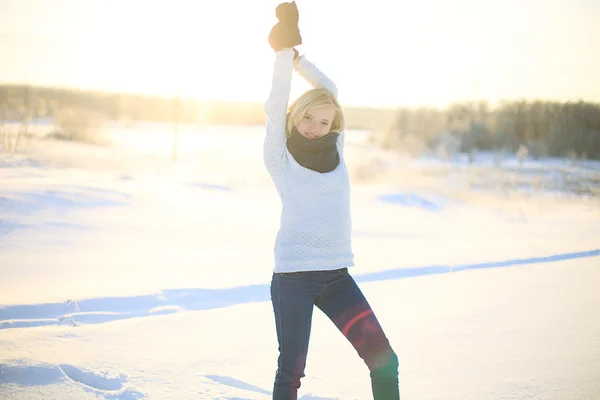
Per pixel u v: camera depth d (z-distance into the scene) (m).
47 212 10.83
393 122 47.94
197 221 11.60
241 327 4.41
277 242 2.51
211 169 24.62
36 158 22.25
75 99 76.06
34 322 4.53
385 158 36.56
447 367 3.61
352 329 2.47
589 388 3.26
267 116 2.53
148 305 5.32
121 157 26.88
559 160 45.56
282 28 2.54
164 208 12.91
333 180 2.48
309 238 2.44
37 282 6.03
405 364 3.66
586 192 24.00
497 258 8.32
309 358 3.77
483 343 4.09
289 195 2.46
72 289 5.73
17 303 4.99
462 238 11.05
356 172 24.56
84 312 4.91
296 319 2.43
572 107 49.97
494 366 3.62
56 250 7.92
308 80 2.75
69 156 24.08
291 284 2.44
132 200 13.32
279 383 2.46
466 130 48.56
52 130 36.59
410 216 15.05
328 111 2.45
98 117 38.66
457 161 38.50
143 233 9.76
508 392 3.21
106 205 12.30
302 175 2.44
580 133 47.91
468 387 3.29
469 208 17.66
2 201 11.25
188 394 3.09
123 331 4.18
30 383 3.13
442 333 4.34
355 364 3.66
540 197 21.73
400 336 4.25
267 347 3.94
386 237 10.78
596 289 6.02
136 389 3.11
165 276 6.56
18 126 40.56
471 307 5.17
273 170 2.50
